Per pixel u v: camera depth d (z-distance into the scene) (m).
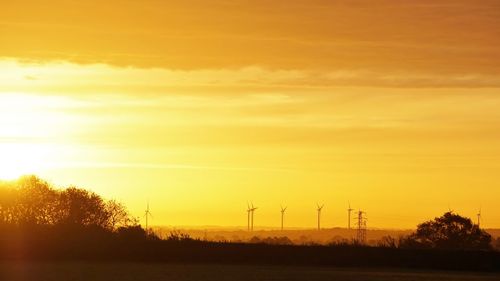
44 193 159.75
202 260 140.75
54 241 143.38
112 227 157.75
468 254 145.50
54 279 100.25
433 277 119.19
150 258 139.25
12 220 157.25
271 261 142.25
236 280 104.75
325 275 117.25
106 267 122.19
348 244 153.12
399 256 145.25
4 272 109.69
